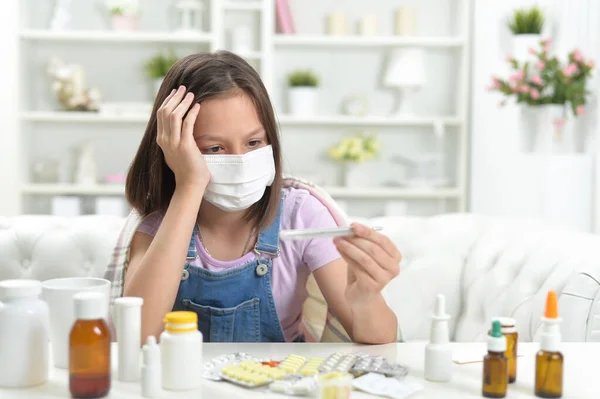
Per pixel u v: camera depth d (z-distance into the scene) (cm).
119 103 423
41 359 93
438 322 97
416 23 432
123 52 425
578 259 151
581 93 295
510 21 387
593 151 303
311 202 145
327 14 432
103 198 404
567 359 107
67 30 423
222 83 125
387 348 114
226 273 134
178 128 123
